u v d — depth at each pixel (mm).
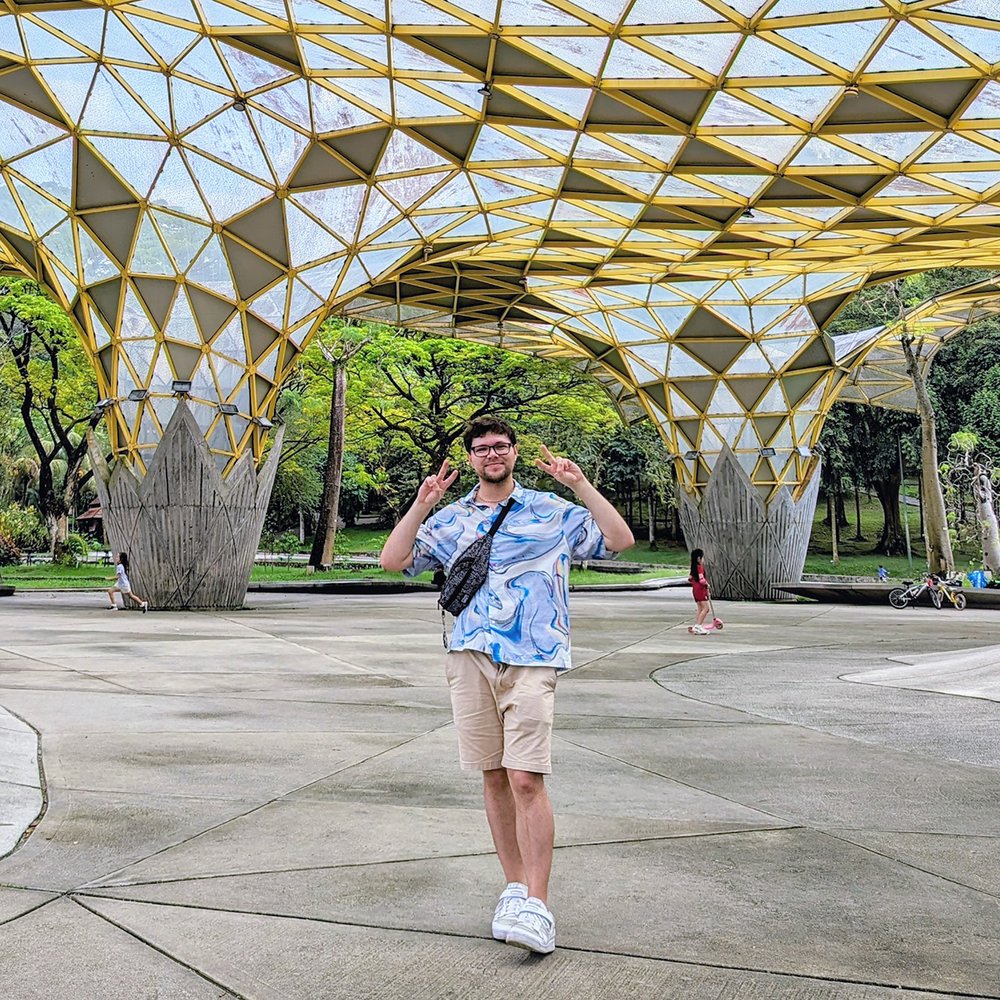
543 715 4883
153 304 30594
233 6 22047
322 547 54562
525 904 4645
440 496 5336
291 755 9164
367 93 25375
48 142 28250
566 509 5207
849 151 24797
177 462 30219
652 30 20531
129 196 29312
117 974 4324
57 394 56469
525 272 39156
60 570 56125
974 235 30781
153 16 23094
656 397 48250
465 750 5133
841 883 5699
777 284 41719
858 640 22906
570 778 8453
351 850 6215
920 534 83812
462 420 59406
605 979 4336
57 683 13672
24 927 4863
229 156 28719
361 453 65062
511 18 20719
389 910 5156
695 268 38500
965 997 4188
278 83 25812
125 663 16234
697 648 20766
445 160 28062
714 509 44969
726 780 8414
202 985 4230
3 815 6875
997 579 44188
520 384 59500
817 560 81375
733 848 6398
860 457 78750
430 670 16109
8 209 30391
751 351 44688
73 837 6422
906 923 5055
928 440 47594
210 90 26562
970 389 72312
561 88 22984
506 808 5113
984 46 19906
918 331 47062
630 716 11836
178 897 5320
